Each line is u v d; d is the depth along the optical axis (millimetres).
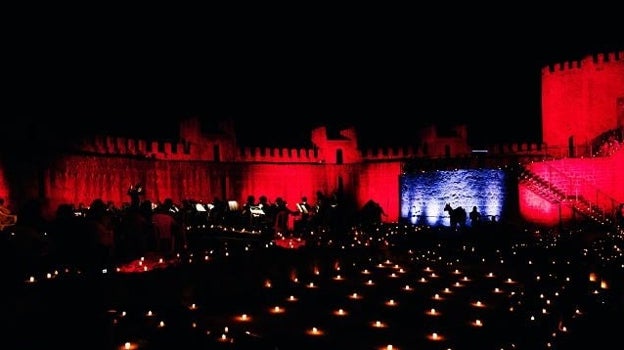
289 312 14289
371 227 35719
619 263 21703
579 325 13812
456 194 43406
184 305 14383
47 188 34062
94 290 10500
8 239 12961
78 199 36469
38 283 10930
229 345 10930
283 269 18672
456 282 19125
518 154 48094
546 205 39812
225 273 16188
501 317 14180
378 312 14484
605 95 45125
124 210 27172
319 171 51812
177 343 10961
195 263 15742
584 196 39344
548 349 11891
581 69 46594
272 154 50156
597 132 45438
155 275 13883
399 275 20312
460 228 36406
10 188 31703
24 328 9227
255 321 13273
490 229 34281
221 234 26906
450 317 14102
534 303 15797
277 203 29484
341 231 30891
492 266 22953
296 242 25672
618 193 38375
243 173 48344
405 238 32094
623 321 13977
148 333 11562
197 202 32656
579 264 22125
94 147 38469
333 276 19703
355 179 52656
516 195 41469
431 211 44719
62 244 15492
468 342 11938
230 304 15039
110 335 9328
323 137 52625
